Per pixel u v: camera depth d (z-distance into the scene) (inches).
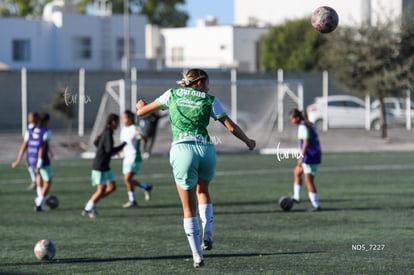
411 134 4259.4
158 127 3678.6
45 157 1646.2
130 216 1561.3
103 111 3410.4
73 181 2320.4
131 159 1715.1
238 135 958.4
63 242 1232.2
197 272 964.6
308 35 5383.9
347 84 4001.0
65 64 5684.1
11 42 5526.6
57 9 5782.5
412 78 3811.5
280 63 5502.0
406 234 1274.6
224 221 1462.8
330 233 1295.5
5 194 2000.5
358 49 3875.5
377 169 2640.3
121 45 5920.3
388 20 3895.2
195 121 941.2
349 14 4040.4
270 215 1546.5
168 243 1211.2
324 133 4239.7
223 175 2487.7
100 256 1098.7
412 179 2292.1
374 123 4500.5
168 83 3353.8
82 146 3577.8
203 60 6190.9
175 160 939.3
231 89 4060.0
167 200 1840.6
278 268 986.1
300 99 3575.3
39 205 1652.3
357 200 1782.7
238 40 5989.2
